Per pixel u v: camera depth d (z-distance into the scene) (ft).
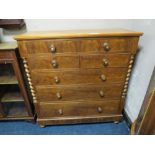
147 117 3.59
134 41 3.78
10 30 4.94
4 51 4.00
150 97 3.43
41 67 3.99
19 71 4.35
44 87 4.36
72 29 5.04
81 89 4.46
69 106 4.78
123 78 4.37
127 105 5.52
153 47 3.86
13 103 5.82
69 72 4.12
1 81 4.73
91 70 4.14
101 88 4.50
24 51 3.73
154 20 3.79
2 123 5.46
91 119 5.07
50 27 4.99
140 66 4.52
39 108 4.80
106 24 5.09
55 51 3.76
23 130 5.15
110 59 4.00
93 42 3.72
